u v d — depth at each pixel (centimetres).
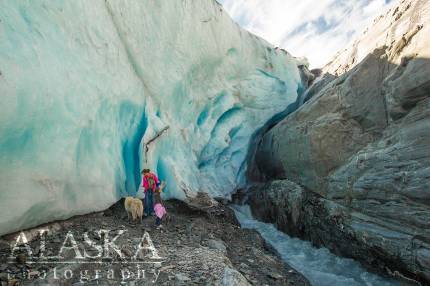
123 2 809
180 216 816
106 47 714
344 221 671
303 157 886
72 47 604
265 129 1395
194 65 1070
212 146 1195
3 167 411
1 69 400
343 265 648
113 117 727
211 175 1184
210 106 1187
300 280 571
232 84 1269
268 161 1145
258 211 1059
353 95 735
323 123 809
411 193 515
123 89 753
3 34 427
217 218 884
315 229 768
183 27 1012
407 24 661
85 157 606
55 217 511
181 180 909
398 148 565
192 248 546
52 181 493
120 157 755
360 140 693
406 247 510
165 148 929
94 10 693
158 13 922
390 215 560
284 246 794
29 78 442
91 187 614
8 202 414
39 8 535
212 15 1148
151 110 881
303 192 860
